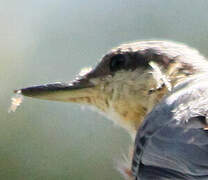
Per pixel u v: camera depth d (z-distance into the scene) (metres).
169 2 14.84
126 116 9.76
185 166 8.02
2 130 13.84
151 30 14.70
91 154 13.78
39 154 13.86
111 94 9.82
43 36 14.71
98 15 14.84
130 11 14.91
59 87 10.13
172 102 8.51
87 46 14.62
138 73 9.63
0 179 13.63
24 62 14.32
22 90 10.20
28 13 14.96
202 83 8.71
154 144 8.51
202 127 7.91
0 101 14.09
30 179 13.80
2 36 14.67
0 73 14.26
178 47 9.69
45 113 13.96
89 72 10.04
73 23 14.84
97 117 13.82
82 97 10.01
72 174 13.84
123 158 10.48
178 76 9.38
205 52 13.99
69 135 13.89
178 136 8.19
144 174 8.64
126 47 9.83
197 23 14.37
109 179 13.63
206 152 7.85
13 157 13.82
